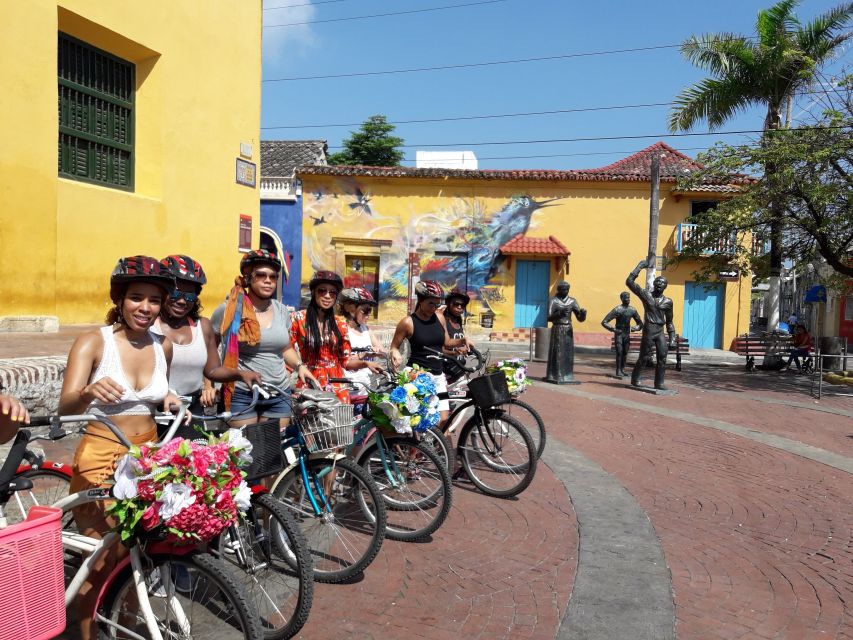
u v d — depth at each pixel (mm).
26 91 8531
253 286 4266
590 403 11062
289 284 23281
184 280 3730
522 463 5812
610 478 6508
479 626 3555
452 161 26375
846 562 4621
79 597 2842
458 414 6234
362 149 35312
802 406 11672
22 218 8531
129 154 10812
